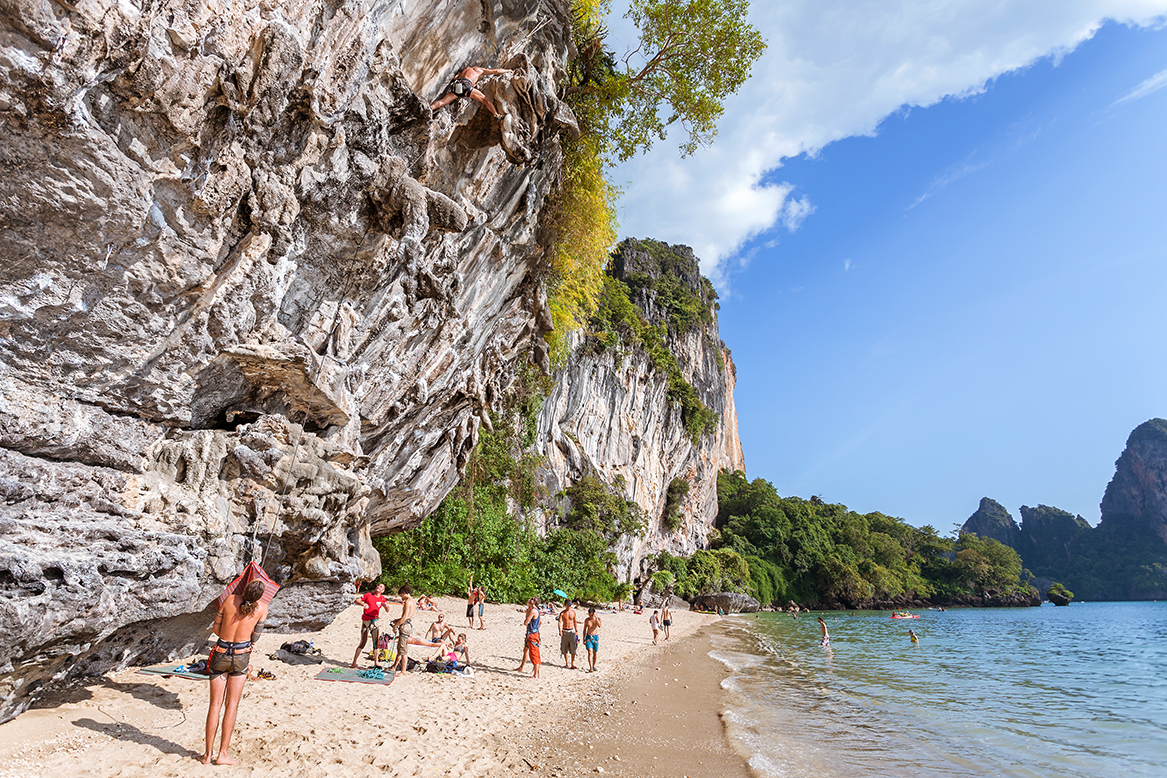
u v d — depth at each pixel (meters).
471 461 26.89
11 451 4.33
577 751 7.03
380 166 6.13
